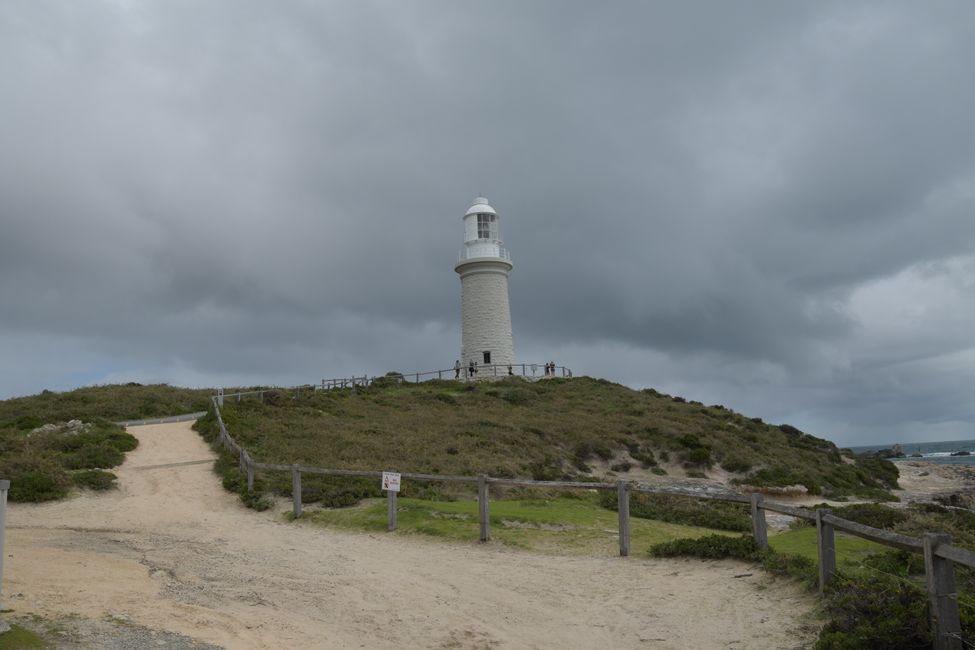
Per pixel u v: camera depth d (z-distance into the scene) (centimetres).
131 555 1231
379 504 1806
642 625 880
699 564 1159
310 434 3072
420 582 1099
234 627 813
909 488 4525
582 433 3950
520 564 1225
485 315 6091
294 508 1764
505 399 4931
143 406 4075
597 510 1820
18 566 1063
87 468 2367
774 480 3628
